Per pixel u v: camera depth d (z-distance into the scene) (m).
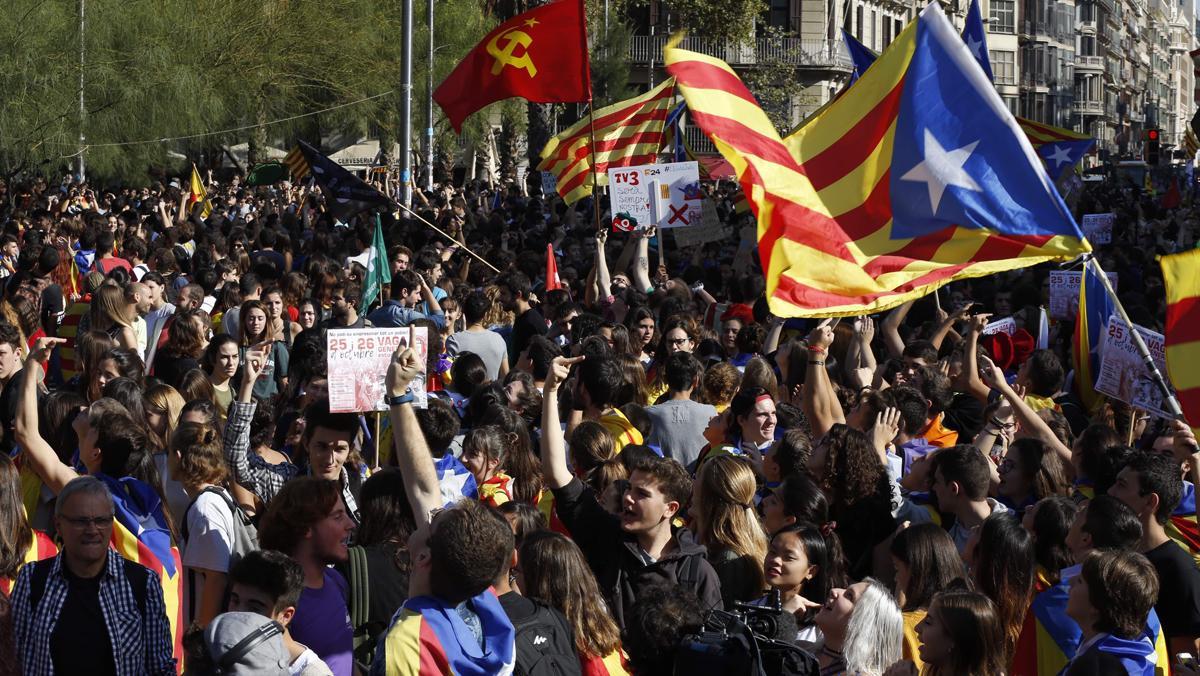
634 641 4.84
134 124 32.84
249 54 38.94
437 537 4.43
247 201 35.00
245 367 7.12
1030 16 109.62
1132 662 5.00
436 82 44.31
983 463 6.48
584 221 26.17
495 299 13.47
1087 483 7.11
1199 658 5.62
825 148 7.30
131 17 32.84
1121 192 48.81
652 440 8.27
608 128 18.06
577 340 10.91
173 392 7.74
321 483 5.32
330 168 17.64
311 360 9.58
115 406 6.44
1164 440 7.61
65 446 7.50
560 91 14.77
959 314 10.60
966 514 6.48
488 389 8.04
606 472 6.52
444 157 48.84
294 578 4.86
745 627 4.69
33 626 5.12
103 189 40.62
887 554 6.41
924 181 7.08
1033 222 6.91
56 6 31.20
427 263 15.15
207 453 6.21
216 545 5.99
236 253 18.06
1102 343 8.94
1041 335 11.77
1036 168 6.96
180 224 21.58
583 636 4.93
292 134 44.28
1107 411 8.92
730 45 58.66
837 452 6.53
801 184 7.17
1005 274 16.25
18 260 16.83
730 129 7.15
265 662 4.40
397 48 44.00
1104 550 5.14
